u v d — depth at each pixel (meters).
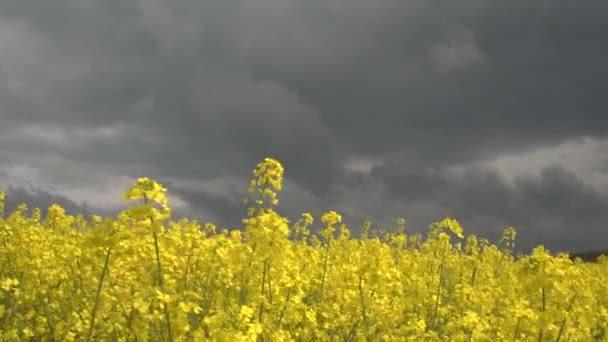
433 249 12.38
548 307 7.73
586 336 10.05
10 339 8.62
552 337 8.97
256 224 8.52
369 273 9.59
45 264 10.20
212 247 11.12
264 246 8.38
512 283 12.11
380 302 9.96
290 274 9.77
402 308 10.83
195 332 6.75
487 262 18.73
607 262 21.17
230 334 6.36
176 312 7.06
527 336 8.95
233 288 10.68
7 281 9.41
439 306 12.45
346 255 14.31
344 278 10.08
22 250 11.33
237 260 9.13
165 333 7.57
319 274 12.30
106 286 8.60
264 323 8.02
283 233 8.49
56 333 8.70
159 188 6.75
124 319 7.98
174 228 11.85
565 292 7.92
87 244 7.14
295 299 9.35
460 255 17.83
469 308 11.25
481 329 8.90
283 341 7.81
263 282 8.74
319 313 10.53
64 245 10.77
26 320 9.73
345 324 9.97
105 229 7.21
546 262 7.62
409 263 15.00
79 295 9.35
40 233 12.77
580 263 17.80
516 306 9.09
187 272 11.01
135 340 7.95
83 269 9.62
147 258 9.32
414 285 12.48
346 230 17.06
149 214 6.66
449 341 9.34
